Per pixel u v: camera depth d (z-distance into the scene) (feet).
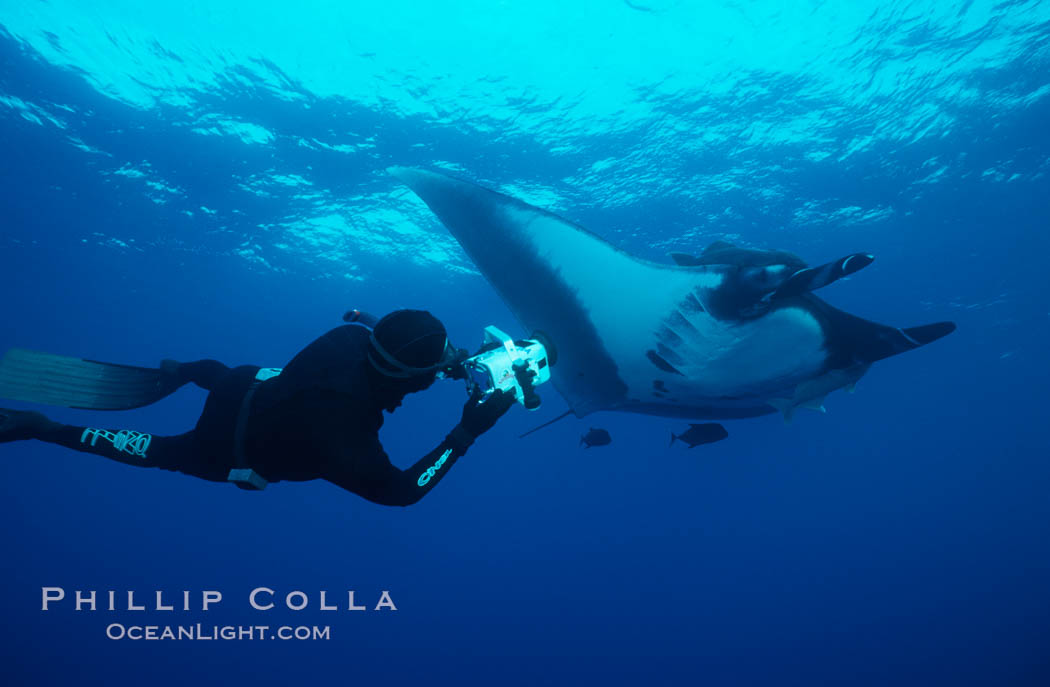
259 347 69.26
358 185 40.93
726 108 35.47
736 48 33.14
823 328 9.19
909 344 8.82
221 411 4.71
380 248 47.57
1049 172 39.09
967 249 45.29
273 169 39.96
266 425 4.42
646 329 10.30
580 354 11.39
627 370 11.19
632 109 35.86
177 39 33.01
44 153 40.01
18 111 37.14
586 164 38.17
